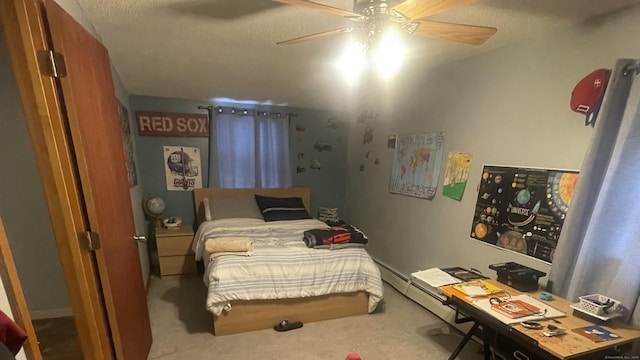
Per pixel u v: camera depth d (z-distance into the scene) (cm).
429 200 284
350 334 238
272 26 185
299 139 432
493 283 191
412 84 302
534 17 169
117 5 158
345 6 159
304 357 210
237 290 225
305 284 241
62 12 117
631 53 153
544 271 190
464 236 248
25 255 231
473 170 240
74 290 127
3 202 223
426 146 288
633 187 148
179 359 205
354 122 424
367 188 394
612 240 155
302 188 430
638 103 144
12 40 104
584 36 170
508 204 212
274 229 316
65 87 114
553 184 186
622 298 146
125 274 165
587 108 170
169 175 379
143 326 197
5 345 79
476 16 170
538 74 193
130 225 188
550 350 125
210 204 367
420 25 133
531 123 198
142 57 240
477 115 236
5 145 220
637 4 150
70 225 121
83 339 132
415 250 305
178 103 374
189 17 173
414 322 256
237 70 277
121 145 187
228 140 394
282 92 353
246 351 215
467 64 243
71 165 119
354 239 271
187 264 342
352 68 161
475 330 194
